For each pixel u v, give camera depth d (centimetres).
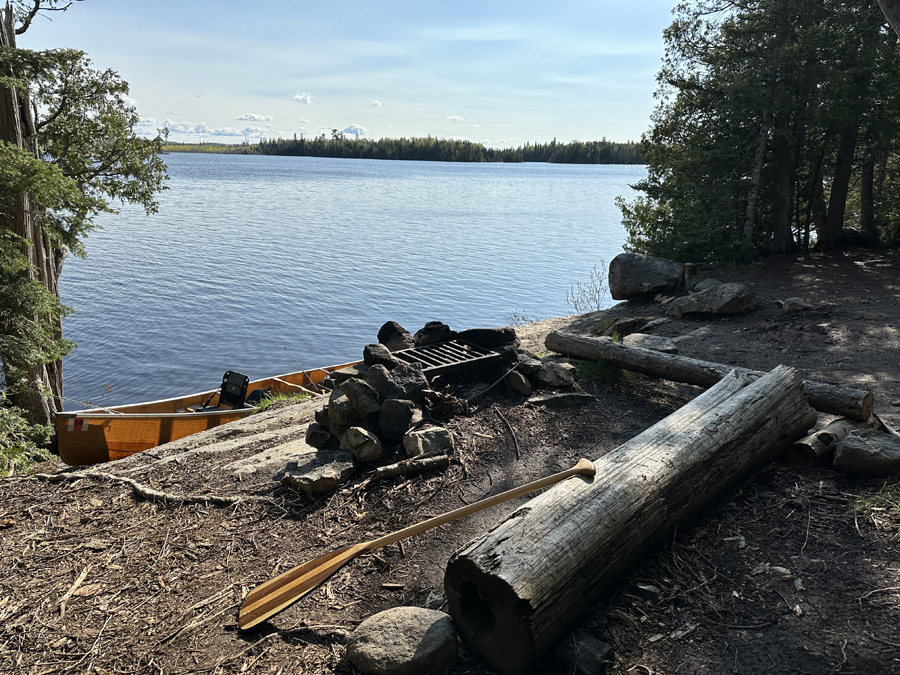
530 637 248
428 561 348
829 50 1289
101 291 2516
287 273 2950
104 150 1452
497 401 593
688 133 1488
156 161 1539
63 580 333
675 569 320
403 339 648
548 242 4238
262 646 279
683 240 1473
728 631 273
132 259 3247
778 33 1334
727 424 384
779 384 434
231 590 322
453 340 663
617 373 676
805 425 443
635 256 1347
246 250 3612
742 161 1396
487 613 279
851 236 1634
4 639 285
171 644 280
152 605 310
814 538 336
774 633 269
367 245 3916
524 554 262
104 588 325
